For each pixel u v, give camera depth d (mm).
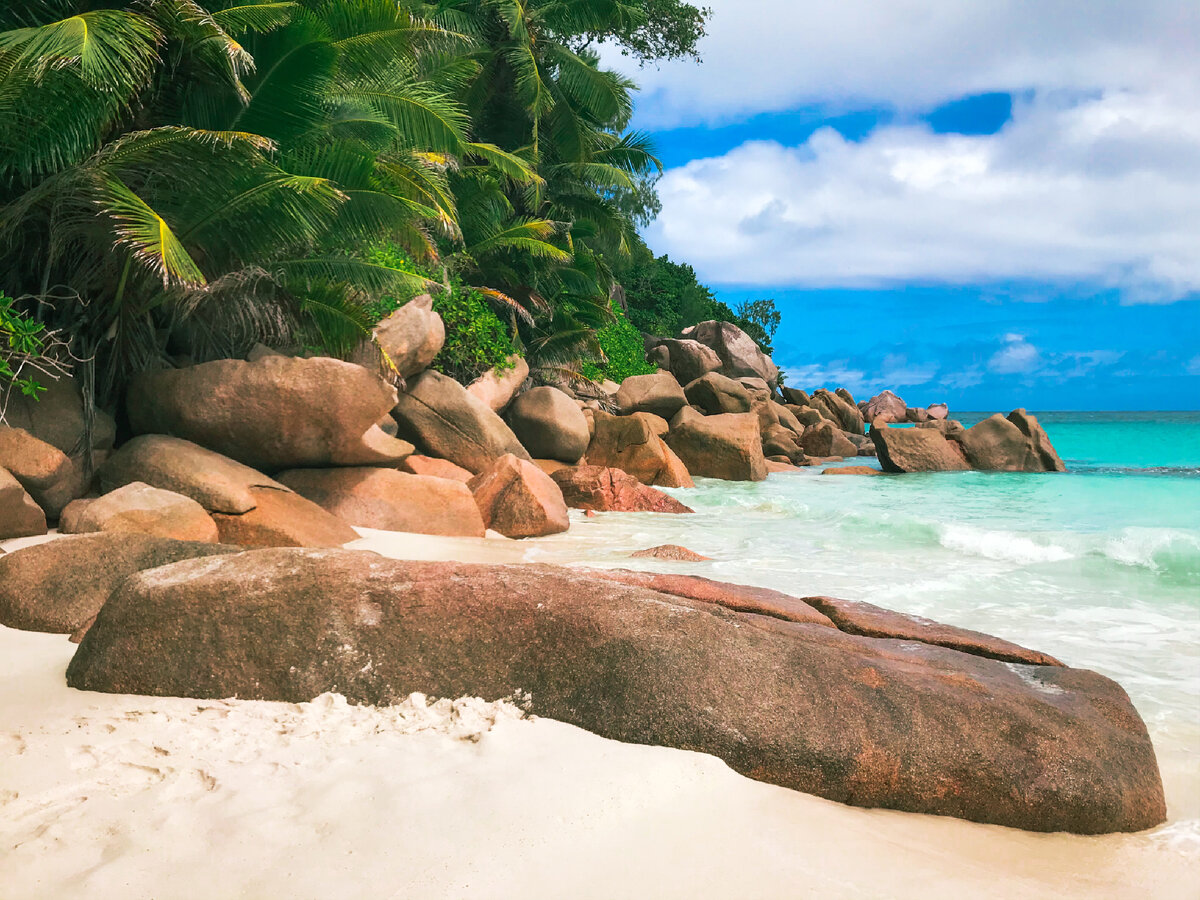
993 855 2609
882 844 2488
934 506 13453
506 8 21156
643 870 2203
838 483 18094
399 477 9562
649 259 38938
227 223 8969
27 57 6559
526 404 16125
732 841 2398
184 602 3467
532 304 22141
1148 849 2717
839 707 3025
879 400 48844
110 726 2961
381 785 2562
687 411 19969
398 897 2000
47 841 2168
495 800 2488
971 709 3088
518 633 3336
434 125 13570
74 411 8211
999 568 7625
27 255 8805
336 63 9539
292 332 10977
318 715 3121
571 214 24781
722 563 7824
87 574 4559
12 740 2812
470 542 8734
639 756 2822
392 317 12680
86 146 7656
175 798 2455
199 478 7484
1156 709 4066
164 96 9031
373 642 3369
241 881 2035
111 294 9203
